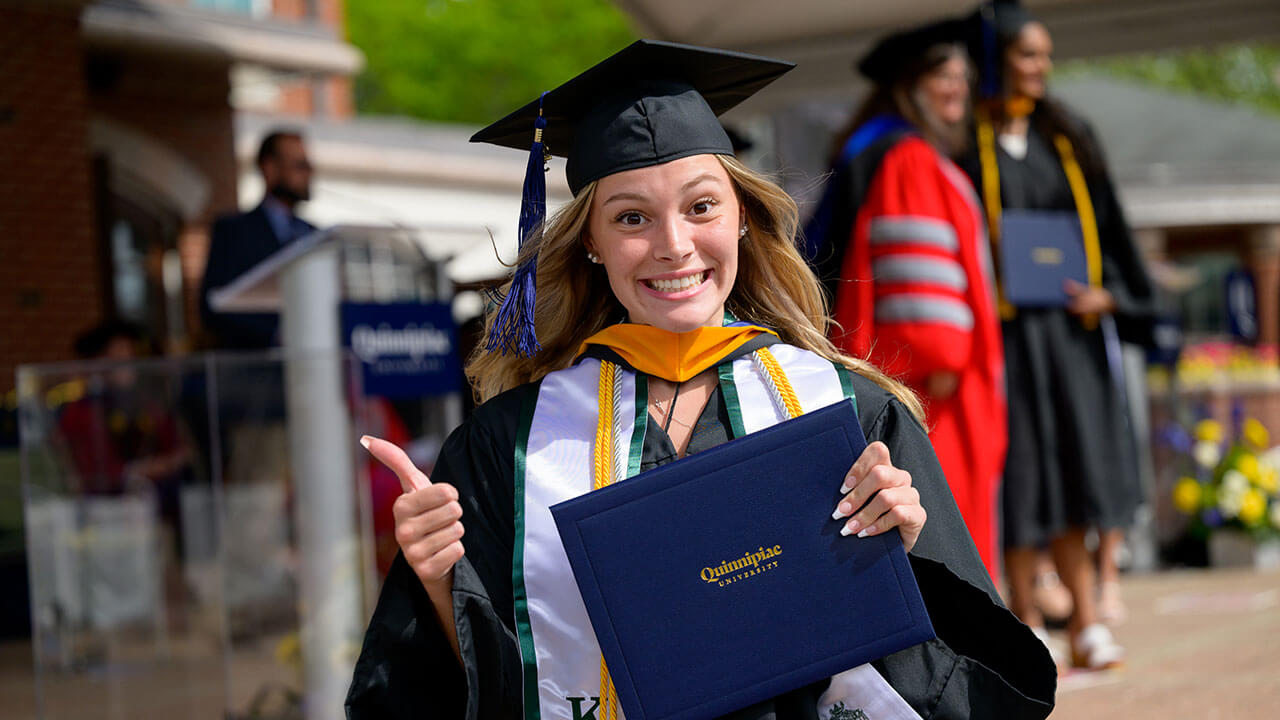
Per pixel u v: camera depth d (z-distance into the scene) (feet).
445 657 6.15
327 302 15.12
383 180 46.52
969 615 6.13
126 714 14.47
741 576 5.59
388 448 5.97
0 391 23.34
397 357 15.57
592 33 103.71
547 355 7.14
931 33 13.64
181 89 35.40
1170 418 28.14
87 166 24.86
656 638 5.56
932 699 5.95
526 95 103.76
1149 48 25.26
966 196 13.14
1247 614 18.04
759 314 6.99
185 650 14.60
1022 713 5.90
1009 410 14.24
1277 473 25.64
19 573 17.88
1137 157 62.23
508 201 51.80
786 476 5.66
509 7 103.76
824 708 5.94
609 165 6.23
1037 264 14.24
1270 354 36.04
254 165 42.45
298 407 14.56
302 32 39.83
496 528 6.24
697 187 6.19
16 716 15.34
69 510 14.47
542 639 5.96
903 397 6.66
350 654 14.61
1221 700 12.34
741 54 6.39
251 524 14.60
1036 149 14.78
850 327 13.03
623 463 6.11
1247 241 57.31
